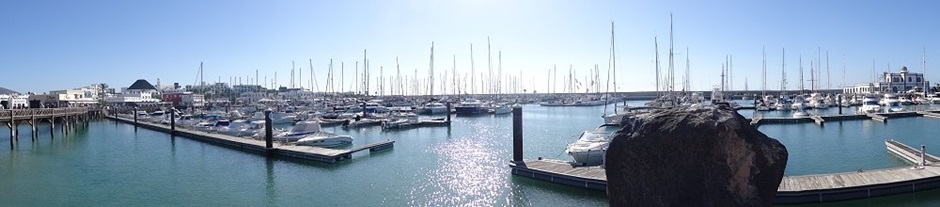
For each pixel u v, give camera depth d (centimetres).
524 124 7025
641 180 774
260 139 4831
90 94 14138
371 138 5244
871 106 8419
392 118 6831
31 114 5203
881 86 15112
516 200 2364
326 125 6969
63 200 2550
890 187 2161
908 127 5750
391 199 2456
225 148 4500
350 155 3678
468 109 9294
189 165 3553
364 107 8275
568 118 8369
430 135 5519
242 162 3641
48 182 2975
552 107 12275
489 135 5472
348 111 9069
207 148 4556
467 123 7238
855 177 2267
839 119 6762
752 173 729
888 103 9638
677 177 752
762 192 731
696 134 741
